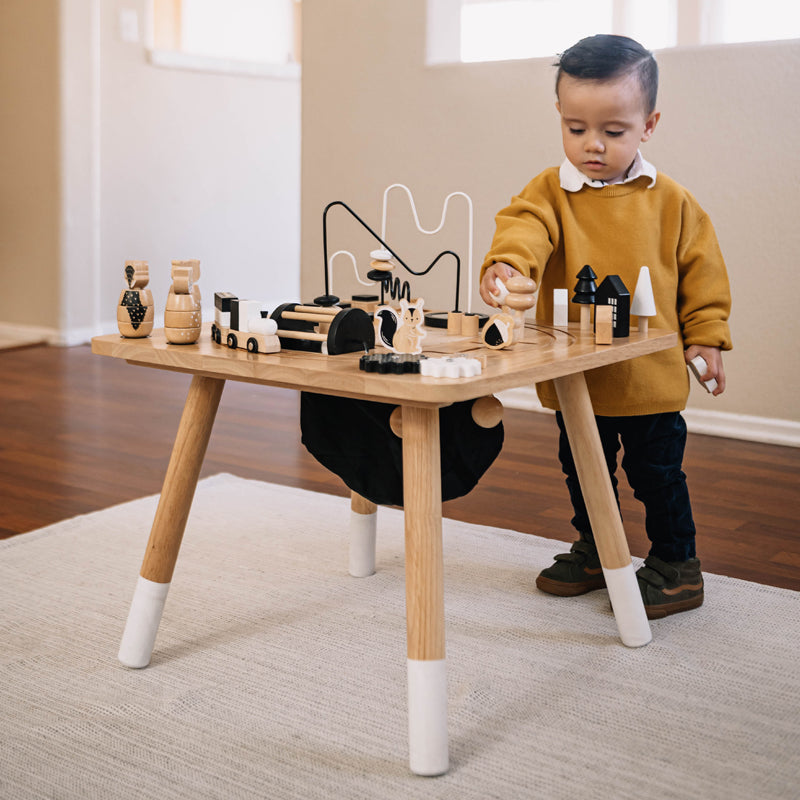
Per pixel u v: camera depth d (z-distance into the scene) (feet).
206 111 12.61
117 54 11.55
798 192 7.39
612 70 3.88
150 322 3.66
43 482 6.38
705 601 4.53
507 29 9.09
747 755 3.26
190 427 3.72
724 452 7.38
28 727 3.40
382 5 8.90
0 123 11.59
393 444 3.57
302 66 9.43
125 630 3.84
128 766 3.17
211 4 12.64
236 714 3.50
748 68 7.44
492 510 5.90
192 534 5.34
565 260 4.38
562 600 4.54
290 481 6.46
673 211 4.31
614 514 3.97
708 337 4.33
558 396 3.91
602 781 3.10
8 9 11.28
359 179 9.30
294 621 4.27
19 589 4.57
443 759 3.13
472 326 3.82
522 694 3.65
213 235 12.95
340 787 3.06
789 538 5.47
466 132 8.67
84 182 11.44
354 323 3.34
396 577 4.78
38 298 11.64
